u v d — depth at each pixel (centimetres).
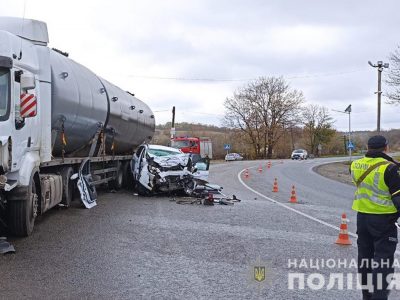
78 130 1270
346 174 3625
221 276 655
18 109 809
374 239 519
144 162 1634
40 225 998
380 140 529
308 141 11581
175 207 1348
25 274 642
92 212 1202
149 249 808
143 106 2128
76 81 1243
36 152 941
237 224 1084
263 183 2436
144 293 575
